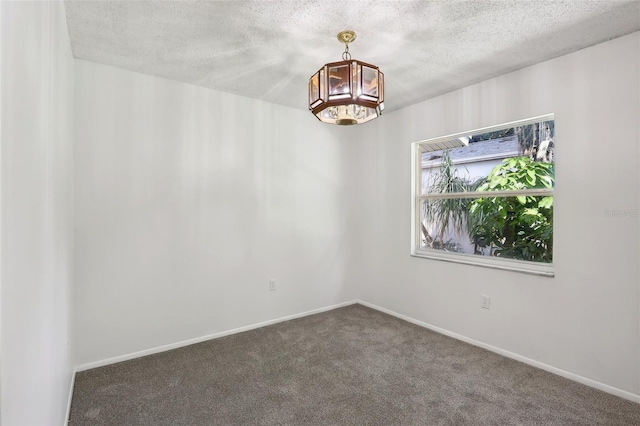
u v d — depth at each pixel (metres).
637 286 2.18
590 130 2.39
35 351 1.10
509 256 3.01
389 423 1.97
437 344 3.10
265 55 2.54
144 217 2.87
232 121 3.35
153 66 2.73
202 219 3.17
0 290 0.71
